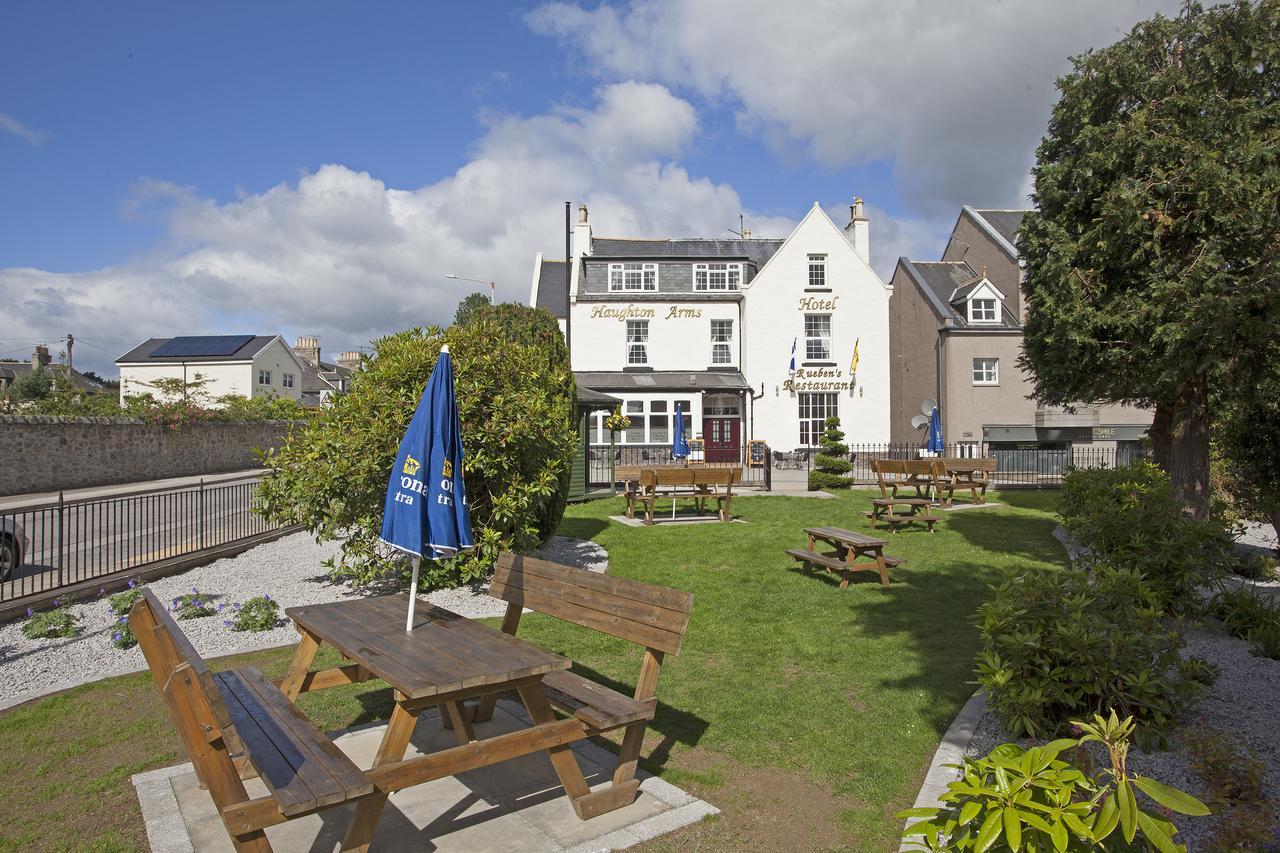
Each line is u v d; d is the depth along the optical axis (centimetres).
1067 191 1202
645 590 398
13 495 2006
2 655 643
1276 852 289
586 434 1841
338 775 299
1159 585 668
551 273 3691
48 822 373
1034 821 220
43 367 4103
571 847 344
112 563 935
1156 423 1313
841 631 702
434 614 465
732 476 1461
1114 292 1131
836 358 3281
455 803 388
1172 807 216
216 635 699
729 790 402
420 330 920
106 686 572
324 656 633
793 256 3291
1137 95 1151
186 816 372
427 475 415
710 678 575
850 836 355
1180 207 1070
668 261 3416
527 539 886
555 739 360
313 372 6944
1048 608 464
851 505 1709
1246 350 994
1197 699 451
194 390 4247
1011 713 443
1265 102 1101
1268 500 972
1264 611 649
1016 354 3000
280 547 1209
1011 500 1878
